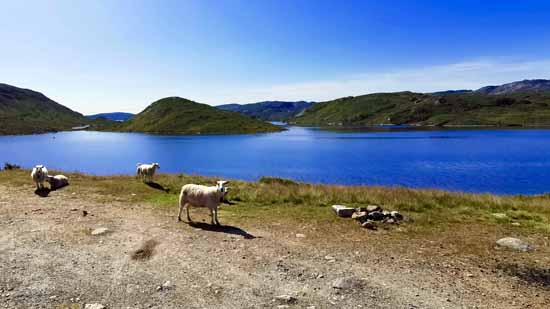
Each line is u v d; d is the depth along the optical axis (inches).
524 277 307.4
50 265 315.6
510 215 545.3
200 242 390.9
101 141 5492.1
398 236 430.9
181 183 808.3
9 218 467.5
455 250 379.6
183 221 483.5
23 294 261.0
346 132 7027.6
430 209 593.6
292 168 2266.2
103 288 275.3
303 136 6072.8
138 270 311.1
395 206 605.6
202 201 466.0
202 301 258.8
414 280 299.7
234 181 866.8
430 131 6633.9
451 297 268.8
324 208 584.7
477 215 545.0
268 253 361.1
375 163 2436.0
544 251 376.8
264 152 3417.8
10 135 7711.6
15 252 343.9
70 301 253.6
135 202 607.5
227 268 319.9
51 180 716.0
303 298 265.7
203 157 3048.7
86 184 761.6
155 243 382.3
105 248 362.6
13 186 710.5
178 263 329.1
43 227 430.3
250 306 252.7
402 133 6220.5
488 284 292.8
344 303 258.2
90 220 471.2
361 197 658.8
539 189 1427.2
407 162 2442.2
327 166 2327.8
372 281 296.4
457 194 715.4
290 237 419.8
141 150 3846.0
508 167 2082.9
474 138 4650.6
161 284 284.4
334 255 358.9
